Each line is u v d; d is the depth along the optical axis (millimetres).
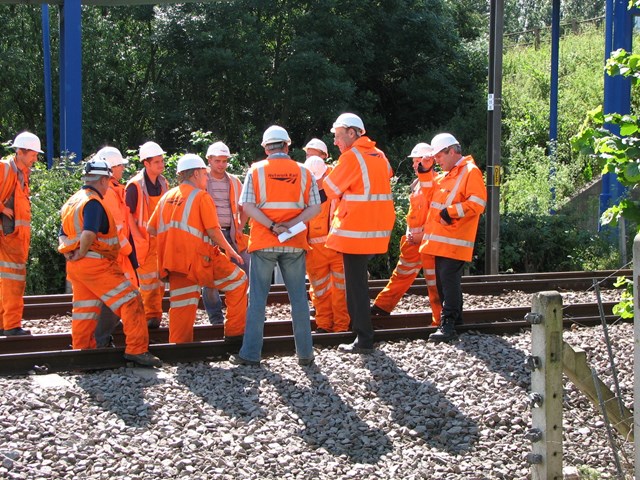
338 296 9500
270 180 7918
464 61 36125
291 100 32281
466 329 9344
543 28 40406
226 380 7609
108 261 7922
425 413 7035
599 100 28578
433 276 9758
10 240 8695
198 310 11211
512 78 33094
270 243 7922
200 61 31531
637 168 6156
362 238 8406
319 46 32625
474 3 44031
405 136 34875
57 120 32875
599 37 34812
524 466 6246
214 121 34031
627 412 5719
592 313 10656
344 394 7375
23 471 5652
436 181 9203
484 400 7324
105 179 7824
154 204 9328
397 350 8680
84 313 8078
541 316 5242
